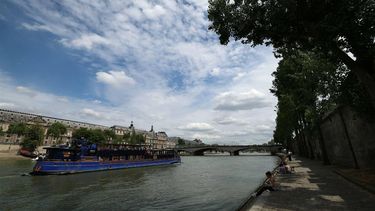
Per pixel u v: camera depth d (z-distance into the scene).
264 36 15.32
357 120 20.02
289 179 17.97
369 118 17.33
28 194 22.19
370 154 18.89
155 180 31.94
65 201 19.41
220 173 39.69
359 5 11.23
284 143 98.50
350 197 10.96
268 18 14.26
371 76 11.99
